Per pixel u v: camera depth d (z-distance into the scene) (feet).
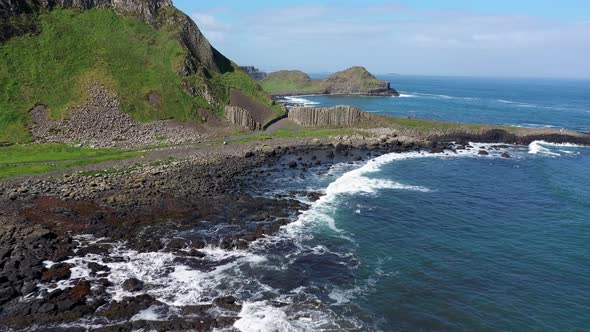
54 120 236.43
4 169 176.65
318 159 233.96
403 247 126.62
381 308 94.17
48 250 109.91
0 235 114.83
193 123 278.67
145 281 99.91
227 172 195.11
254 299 95.09
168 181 173.47
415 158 247.09
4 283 92.53
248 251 118.52
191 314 87.56
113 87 270.05
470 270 113.29
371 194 175.83
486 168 226.38
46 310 84.99
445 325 88.99
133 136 244.01
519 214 157.07
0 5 266.57
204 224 134.31
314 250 121.60
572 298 100.58
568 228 143.74
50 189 154.81
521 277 110.11
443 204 166.20
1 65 247.91
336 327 86.58
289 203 157.69
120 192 155.94
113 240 119.03
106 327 81.05
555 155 264.72
